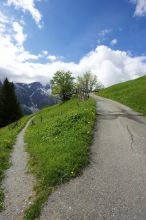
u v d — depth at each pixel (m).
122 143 18.47
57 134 22.45
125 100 46.34
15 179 14.28
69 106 55.97
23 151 21.09
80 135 19.80
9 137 30.52
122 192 11.53
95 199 11.09
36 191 12.45
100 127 23.52
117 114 31.12
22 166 16.62
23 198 11.94
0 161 17.84
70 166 14.00
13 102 100.38
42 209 10.62
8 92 100.38
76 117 26.05
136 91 53.16
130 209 10.27
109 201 10.88
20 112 104.25
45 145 20.06
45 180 13.09
